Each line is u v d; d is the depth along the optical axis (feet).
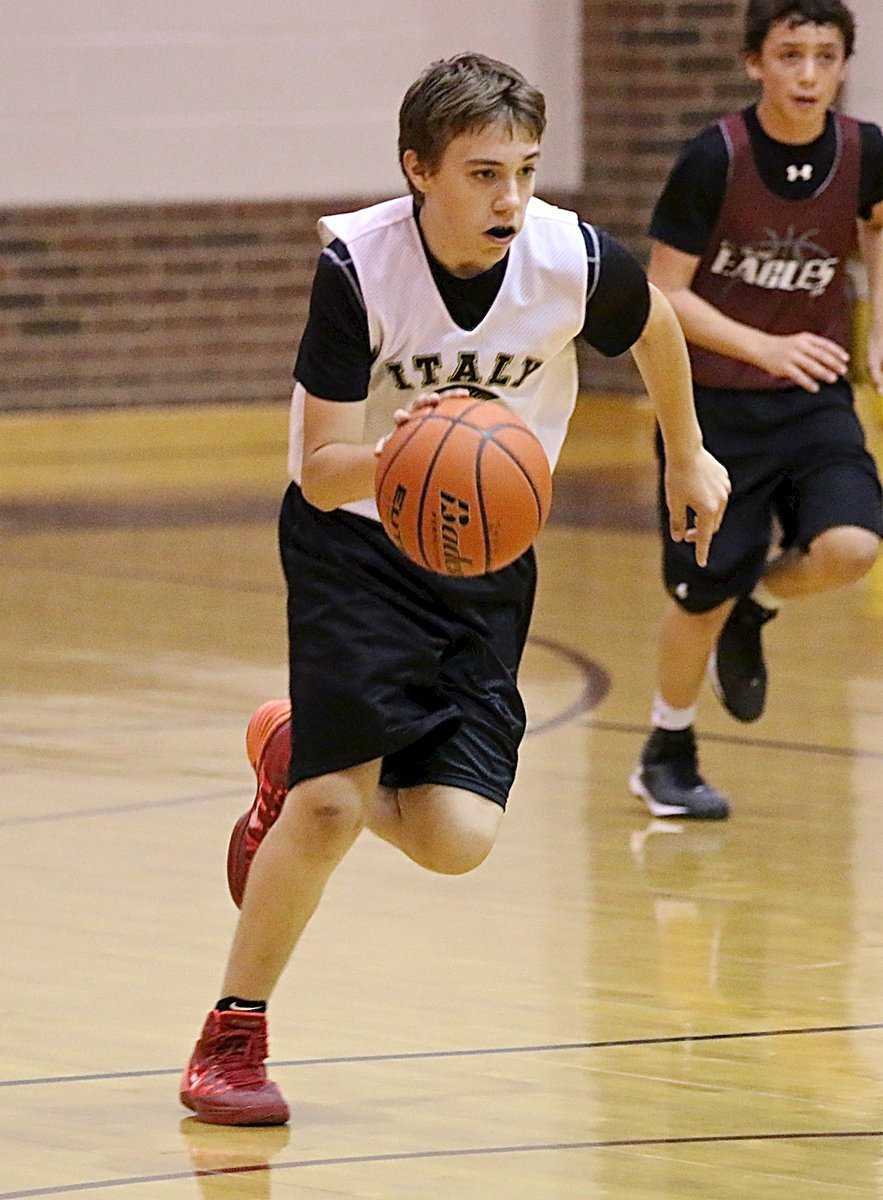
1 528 73.00
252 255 94.79
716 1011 27.89
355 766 23.06
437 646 23.45
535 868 35.19
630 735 44.70
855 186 37.04
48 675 50.55
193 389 94.73
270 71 93.71
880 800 39.68
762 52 36.32
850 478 36.88
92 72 91.30
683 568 37.35
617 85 95.71
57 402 92.68
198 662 52.01
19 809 38.68
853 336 73.46
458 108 21.63
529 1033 26.94
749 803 39.52
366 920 32.14
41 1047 26.30
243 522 74.08
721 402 37.32
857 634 55.52
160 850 36.04
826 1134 23.27
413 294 22.81
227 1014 23.73
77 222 91.97
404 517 21.68
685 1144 22.94
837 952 30.68
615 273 23.30
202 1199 21.24
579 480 82.89
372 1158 22.47
